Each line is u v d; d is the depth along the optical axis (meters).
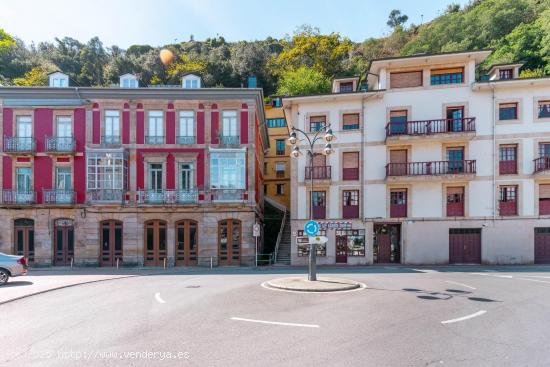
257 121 28.50
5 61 52.41
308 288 12.06
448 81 25.66
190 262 24.95
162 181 25.31
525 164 24.02
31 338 6.91
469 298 10.79
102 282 15.55
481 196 24.28
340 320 8.16
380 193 25.36
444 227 24.55
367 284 13.62
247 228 25.06
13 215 24.56
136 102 25.44
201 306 9.73
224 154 25.36
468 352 6.08
